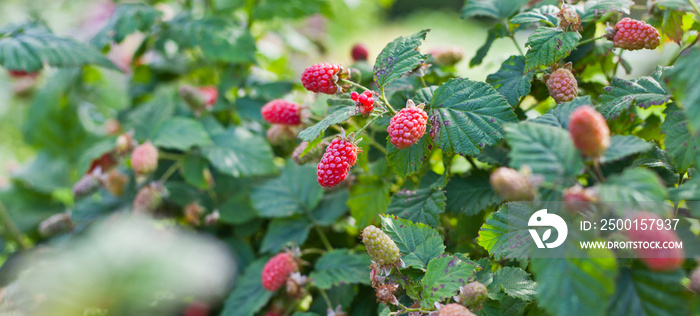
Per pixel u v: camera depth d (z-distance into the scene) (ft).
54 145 4.27
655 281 2.34
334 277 2.87
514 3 2.86
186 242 3.01
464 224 2.84
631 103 2.59
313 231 3.21
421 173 2.93
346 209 3.08
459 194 2.79
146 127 3.38
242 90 3.52
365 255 2.89
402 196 2.77
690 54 2.35
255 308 2.92
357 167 3.02
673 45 2.78
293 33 4.18
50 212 3.92
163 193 3.23
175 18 3.59
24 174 4.09
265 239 3.12
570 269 2.30
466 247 2.80
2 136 5.72
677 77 2.34
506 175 2.30
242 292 3.02
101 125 4.41
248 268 3.08
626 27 2.58
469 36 11.19
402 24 13.37
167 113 3.39
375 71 2.62
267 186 3.19
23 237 3.78
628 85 2.59
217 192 3.41
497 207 2.79
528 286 2.53
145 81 3.92
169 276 2.76
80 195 3.32
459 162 3.12
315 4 3.51
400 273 2.54
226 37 3.36
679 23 2.64
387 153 2.62
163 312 3.09
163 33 3.48
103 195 3.52
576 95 2.59
